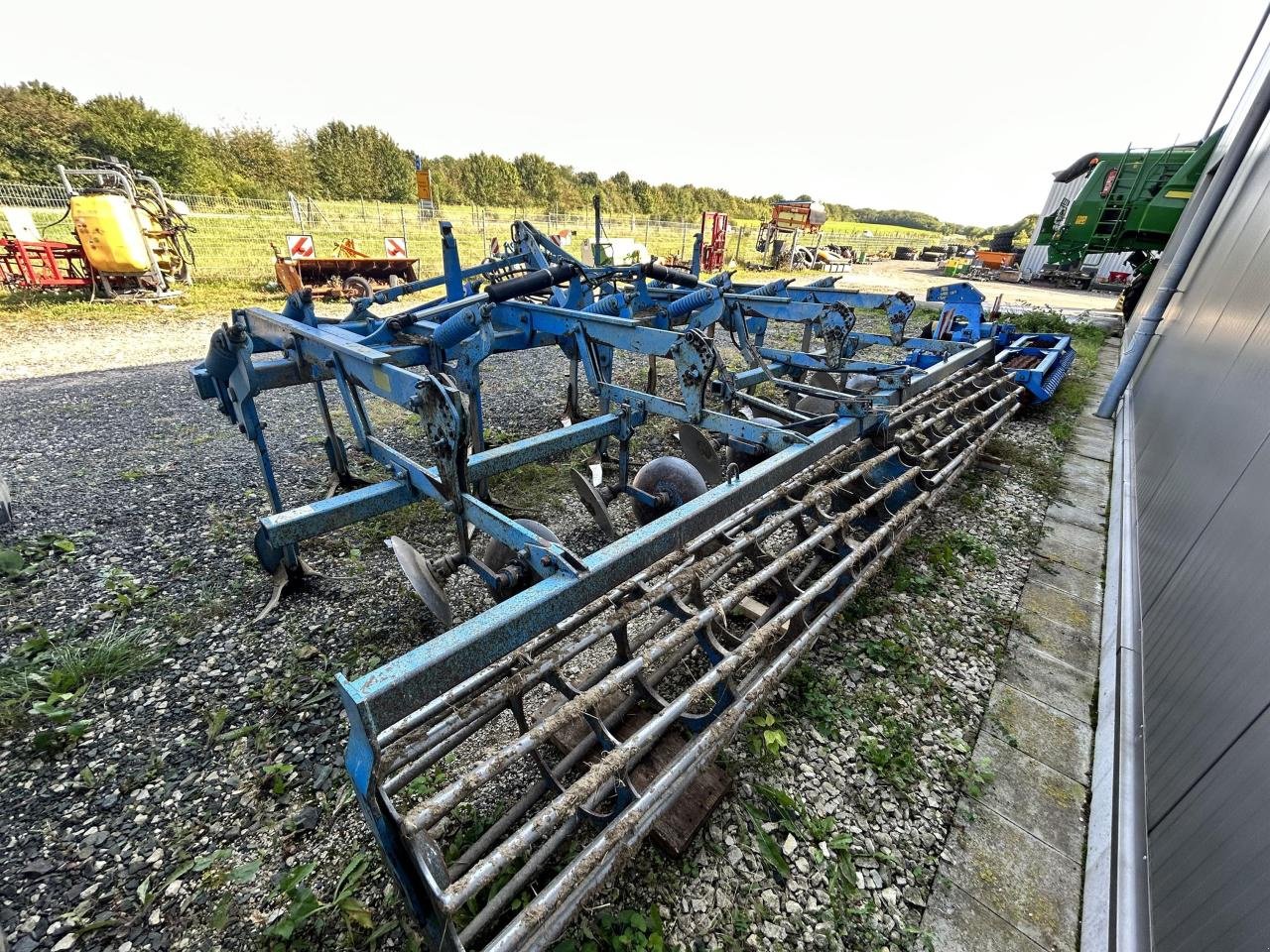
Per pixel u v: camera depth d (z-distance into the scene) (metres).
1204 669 1.85
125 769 2.19
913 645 2.88
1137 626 2.73
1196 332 4.12
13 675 2.56
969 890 1.85
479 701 1.65
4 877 1.82
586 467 4.79
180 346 8.38
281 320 3.46
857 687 2.62
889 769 2.24
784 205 23.92
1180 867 1.52
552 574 1.86
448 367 3.89
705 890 1.82
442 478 2.37
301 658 2.72
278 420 5.73
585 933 1.69
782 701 2.52
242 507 4.05
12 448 4.86
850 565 2.57
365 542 3.65
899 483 3.11
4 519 3.72
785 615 2.19
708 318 4.15
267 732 2.34
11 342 8.13
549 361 8.56
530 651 1.80
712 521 2.27
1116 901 1.69
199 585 3.22
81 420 5.54
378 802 1.26
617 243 17.91
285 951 1.65
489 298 3.74
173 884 1.81
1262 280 2.90
